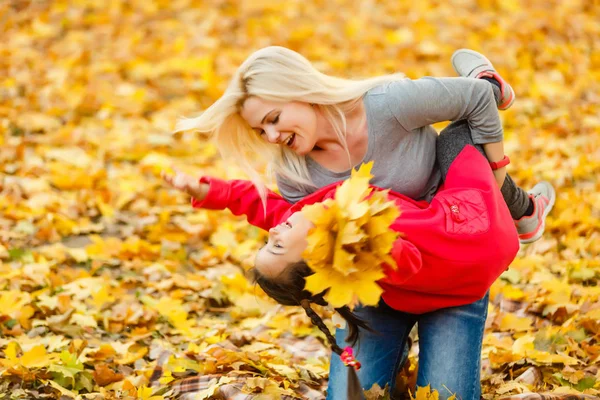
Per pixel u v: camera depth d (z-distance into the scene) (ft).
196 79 26.96
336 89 10.65
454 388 10.81
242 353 12.95
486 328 14.48
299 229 9.71
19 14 31.07
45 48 28.60
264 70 10.45
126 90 25.79
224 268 17.28
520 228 12.35
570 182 19.69
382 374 11.51
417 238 9.91
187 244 18.44
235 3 32.68
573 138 22.33
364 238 8.82
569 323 13.99
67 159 21.44
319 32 29.96
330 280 8.89
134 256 17.57
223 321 15.23
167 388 12.57
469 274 10.23
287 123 10.57
